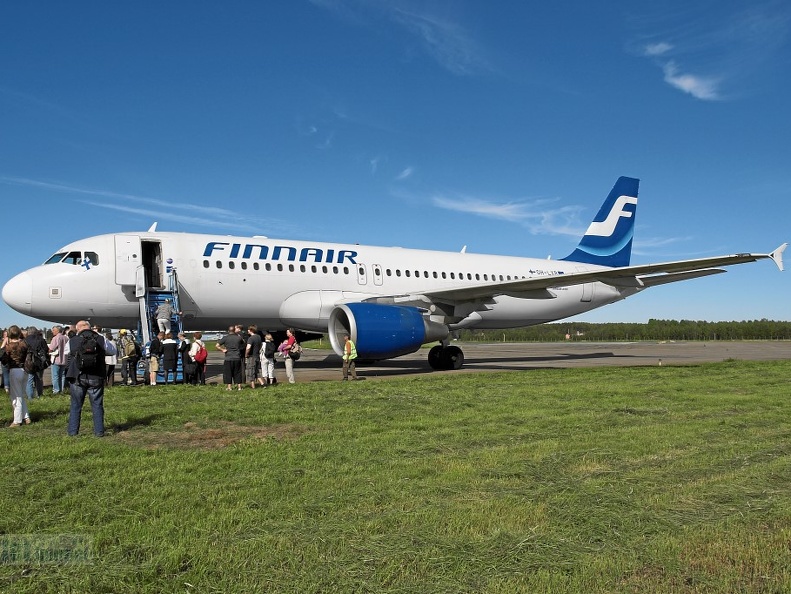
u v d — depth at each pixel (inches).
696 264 638.5
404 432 316.8
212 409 398.0
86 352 313.1
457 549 156.9
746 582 141.2
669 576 143.9
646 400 435.8
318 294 745.6
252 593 134.4
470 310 753.6
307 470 236.7
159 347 601.3
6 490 210.7
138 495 204.8
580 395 465.1
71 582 138.7
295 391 498.6
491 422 345.4
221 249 702.5
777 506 191.8
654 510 188.5
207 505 193.2
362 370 783.7
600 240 1050.7
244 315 719.1
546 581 140.1
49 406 427.8
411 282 820.6
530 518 180.1
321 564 148.6
